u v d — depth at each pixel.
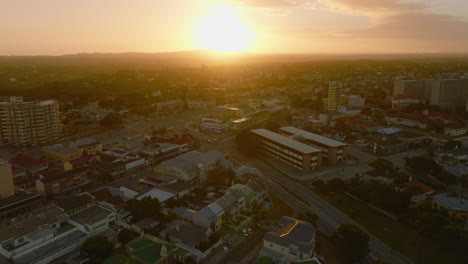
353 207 135.50
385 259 103.62
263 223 121.00
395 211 129.25
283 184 158.75
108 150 188.62
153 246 96.25
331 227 120.69
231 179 151.25
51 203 119.88
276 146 194.38
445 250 106.81
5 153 197.88
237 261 98.44
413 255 105.44
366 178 161.00
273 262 92.00
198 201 133.75
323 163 187.12
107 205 120.38
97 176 154.25
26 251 91.69
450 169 161.62
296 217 126.19
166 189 136.25
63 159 164.25
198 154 167.50
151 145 192.88
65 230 102.38
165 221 115.31
